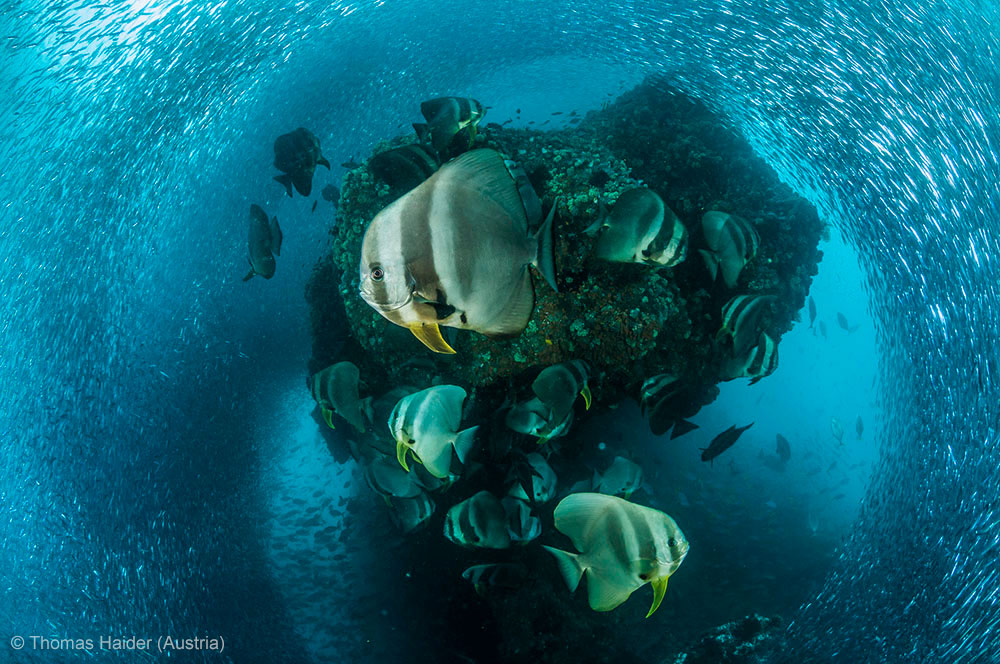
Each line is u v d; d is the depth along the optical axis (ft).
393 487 14.28
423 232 4.51
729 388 29.17
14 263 23.27
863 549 19.98
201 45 26.43
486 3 28.43
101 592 21.03
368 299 4.37
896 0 19.88
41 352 23.79
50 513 22.21
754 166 21.43
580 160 15.44
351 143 33.88
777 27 22.03
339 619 18.94
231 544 23.16
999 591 15.42
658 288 14.73
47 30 22.27
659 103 23.30
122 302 26.78
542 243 4.91
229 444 27.76
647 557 6.86
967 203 19.62
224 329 30.30
